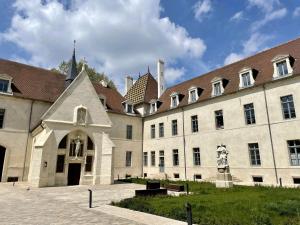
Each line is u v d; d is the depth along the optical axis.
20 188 19.97
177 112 31.36
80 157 25.14
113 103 35.25
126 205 11.77
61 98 24.92
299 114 19.72
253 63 26.33
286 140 20.31
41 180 21.69
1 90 26.02
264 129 21.94
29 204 12.60
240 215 8.94
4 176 24.62
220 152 20.28
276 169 20.58
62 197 15.40
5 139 25.25
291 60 21.61
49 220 8.89
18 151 25.80
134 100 39.09
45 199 14.48
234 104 24.84
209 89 28.88
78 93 26.20
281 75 21.42
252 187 17.95
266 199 12.13
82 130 25.55
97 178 25.16
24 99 27.16
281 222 7.80
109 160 25.75
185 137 29.56
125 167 33.38
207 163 26.39
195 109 29.05
